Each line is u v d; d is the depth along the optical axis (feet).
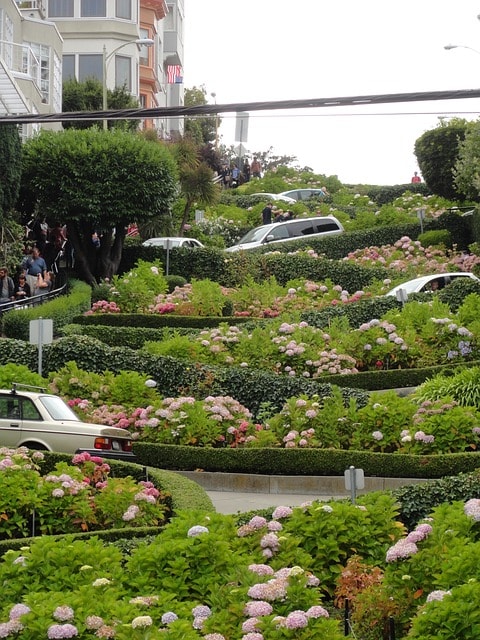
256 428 73.00
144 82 280.51
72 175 134.72
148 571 39.22
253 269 137.39
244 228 185.26
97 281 136.98
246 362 91.66
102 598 36.55
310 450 68.33
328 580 42.50
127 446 67.77
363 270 135.23
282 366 91.35
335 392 72.90
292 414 72.38
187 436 71.72
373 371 90.43
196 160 171.73
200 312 116.37
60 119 57.52
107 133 137.90
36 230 139.44
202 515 43.57
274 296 118.73
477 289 106.63
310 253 142.10
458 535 41.55
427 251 155.94
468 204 173.17
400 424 70.69
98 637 34.19
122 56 246.68
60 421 67.26
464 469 66.69
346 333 95.40
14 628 34.55
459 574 36.78
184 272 138.51
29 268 121.08
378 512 44.34
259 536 42.32
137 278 121.49
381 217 176.04
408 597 38.37
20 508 52.60
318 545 42.86
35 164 134.62
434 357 92.73
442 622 33.58
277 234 160.15
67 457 63.05
